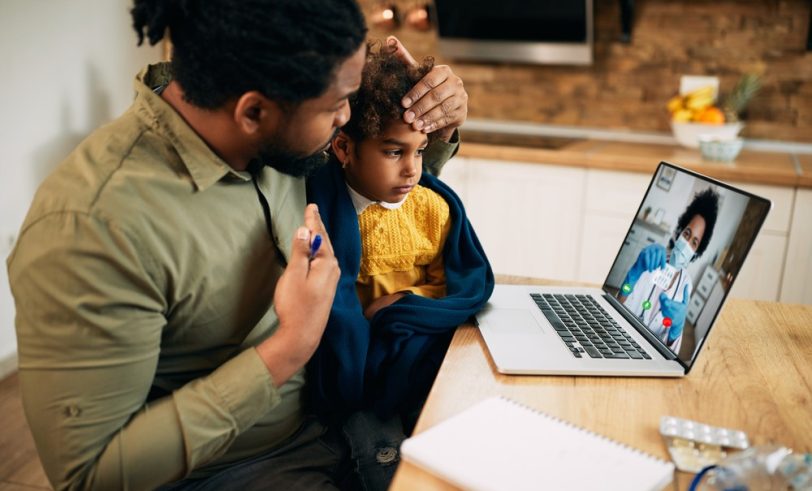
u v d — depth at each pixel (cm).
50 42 263
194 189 92
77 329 81
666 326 109
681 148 303
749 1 296
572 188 280
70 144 280
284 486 104
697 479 74
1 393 235
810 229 254
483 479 72
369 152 119
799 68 296
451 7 321
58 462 84
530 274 297
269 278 102
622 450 78
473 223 298
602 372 100
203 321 95
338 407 117
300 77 83
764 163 269
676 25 308
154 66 104
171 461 86
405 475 75
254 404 89
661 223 122
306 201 120
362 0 342
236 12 79
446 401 91
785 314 126
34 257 82
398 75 115
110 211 83
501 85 338
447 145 139
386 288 131
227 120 88
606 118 328
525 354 104
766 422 89
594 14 316
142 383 87
